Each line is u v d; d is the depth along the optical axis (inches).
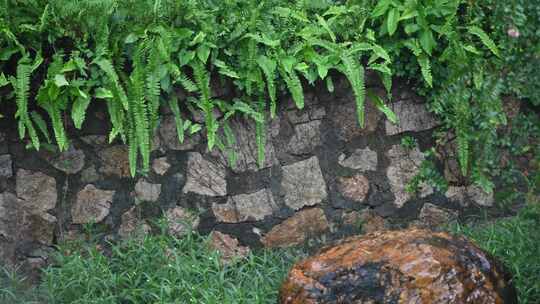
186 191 263.6
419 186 282.4
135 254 253.1
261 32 257.3
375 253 209.8
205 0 255.9
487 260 211.3
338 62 261.4
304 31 261.7
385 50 267.3
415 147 281.4
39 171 254.5
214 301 232.2
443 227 282.7
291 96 269.1
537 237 266.8
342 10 265.6
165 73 246.1
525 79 283.3
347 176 276.5
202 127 262.2
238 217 268.1
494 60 280.7
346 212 277.0
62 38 245.8
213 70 259.8
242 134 266.7
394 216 281.1
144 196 261.0
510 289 215.0
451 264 204.2
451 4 268.7
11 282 246.5
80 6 238.4
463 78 277.3
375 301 204.4
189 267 246.8
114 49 243.8
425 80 274.5
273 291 240.8
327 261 212.7
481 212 288.4
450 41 270.5
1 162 251.4
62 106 242.5
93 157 257.3
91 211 258.2
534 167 288.7
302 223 273.4
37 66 237.9
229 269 256.2
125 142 249.6
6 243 253.3
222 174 266.1
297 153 271.7
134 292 238.8
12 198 253.3
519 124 287.9
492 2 277.6
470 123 281.7
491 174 286.0
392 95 278.4
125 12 245.8
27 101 244.4
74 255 247.4
